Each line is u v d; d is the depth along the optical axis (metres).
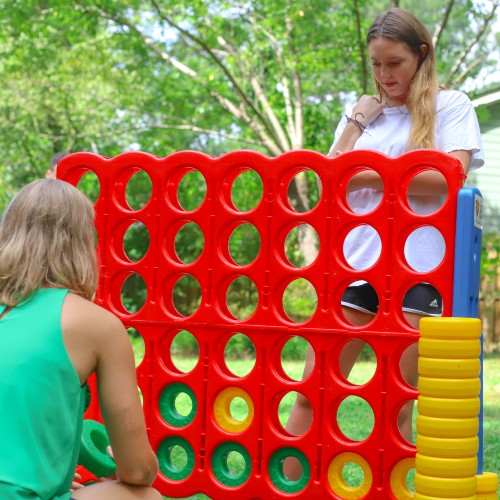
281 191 2.89
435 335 2.52
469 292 2.67
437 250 2.95
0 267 2.08
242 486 2.89
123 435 2.09
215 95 14.27
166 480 3.00
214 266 2.95
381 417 2.74
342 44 12.68
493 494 2.73
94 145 16.02
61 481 2.01
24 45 14.45
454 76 13.36
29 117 15.65
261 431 2.88
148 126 15.00
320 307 2.82
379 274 2.76
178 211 3.00
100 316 2.08
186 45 15.26
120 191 3.13
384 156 2.76
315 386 2.81
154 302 3.03
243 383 2.90
